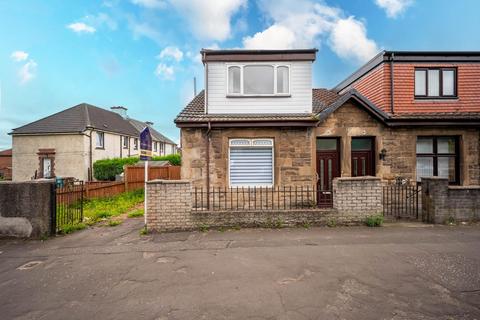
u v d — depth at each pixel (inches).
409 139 396.8
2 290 161.5
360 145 403.5
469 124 392.8
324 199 386.9
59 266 194.9
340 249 216.1
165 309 137.8
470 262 189.2
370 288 155.0
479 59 426.3
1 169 1278.3
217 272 178.4
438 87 431.5
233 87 402.3
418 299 143.4
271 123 366.0
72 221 311.7
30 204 264.2
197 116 380.8
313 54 394.3
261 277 170.1
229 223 279.4
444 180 289.0
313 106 424.5
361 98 381.1
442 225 284.2
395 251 210.4
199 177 370.9
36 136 954.1
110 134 1098.1
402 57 424.2
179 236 259.9
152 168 730.8
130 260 203.0
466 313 131.1
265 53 393.7
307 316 129.3
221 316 130.9
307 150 377.7
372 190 285.1
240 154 383.2
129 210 422.0
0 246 241.8
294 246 224.4
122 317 132.2
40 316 134.6
